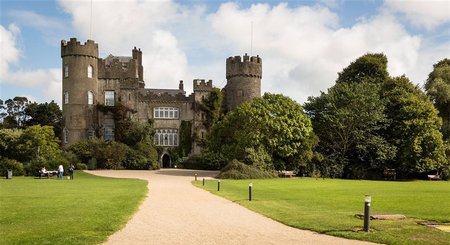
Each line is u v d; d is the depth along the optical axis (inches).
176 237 523.8
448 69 2640.3
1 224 588.1
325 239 521.7
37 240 490.9
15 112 3870.6
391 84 2476.6
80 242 483.8
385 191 1221.1
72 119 2849.4
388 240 510.6
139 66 3464.6
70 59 2869.1
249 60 3115.2
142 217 668.7
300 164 2140.7
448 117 2527.1
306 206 826.8
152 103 3038.9
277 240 514.6
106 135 2928.2
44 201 857.5
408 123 2165.4
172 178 1814.7
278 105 2112.5
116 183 1459.2
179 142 3053.6
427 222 624.4
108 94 2984.7
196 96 3090.6
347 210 765.3
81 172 2208.4
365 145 2217.0
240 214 713.6
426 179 2274.9
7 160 1967.3
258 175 1927.9
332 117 2229.3
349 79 2930.6
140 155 2615.7
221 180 1726.1
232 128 2207.2
